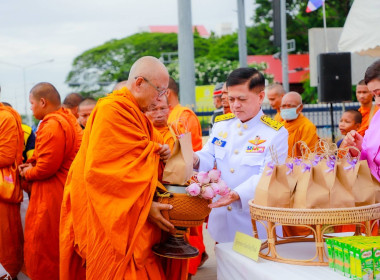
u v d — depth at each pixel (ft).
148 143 9.00
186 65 38.01
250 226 10.68
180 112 15.58
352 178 8.34
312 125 18.78
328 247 7.84
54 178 15.01
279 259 8.25
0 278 11.91
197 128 15.81
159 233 9.46
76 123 15.49
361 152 9.89
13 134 15.26
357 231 8.64
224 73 127.54
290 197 8.48
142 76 9.17
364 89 18.37
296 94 18.61
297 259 8.36
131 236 8.77
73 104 22.25
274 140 10.46
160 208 8.93
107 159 8.63
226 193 9.15
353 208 7.88
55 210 14.99
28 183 15.75
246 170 10.56
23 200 17.17
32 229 15.02
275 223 8.75
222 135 11.12
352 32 21.52
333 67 28.19
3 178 15.29
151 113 12.85
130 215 8.75
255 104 10.59
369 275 7.26
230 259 8.83
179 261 9.76
